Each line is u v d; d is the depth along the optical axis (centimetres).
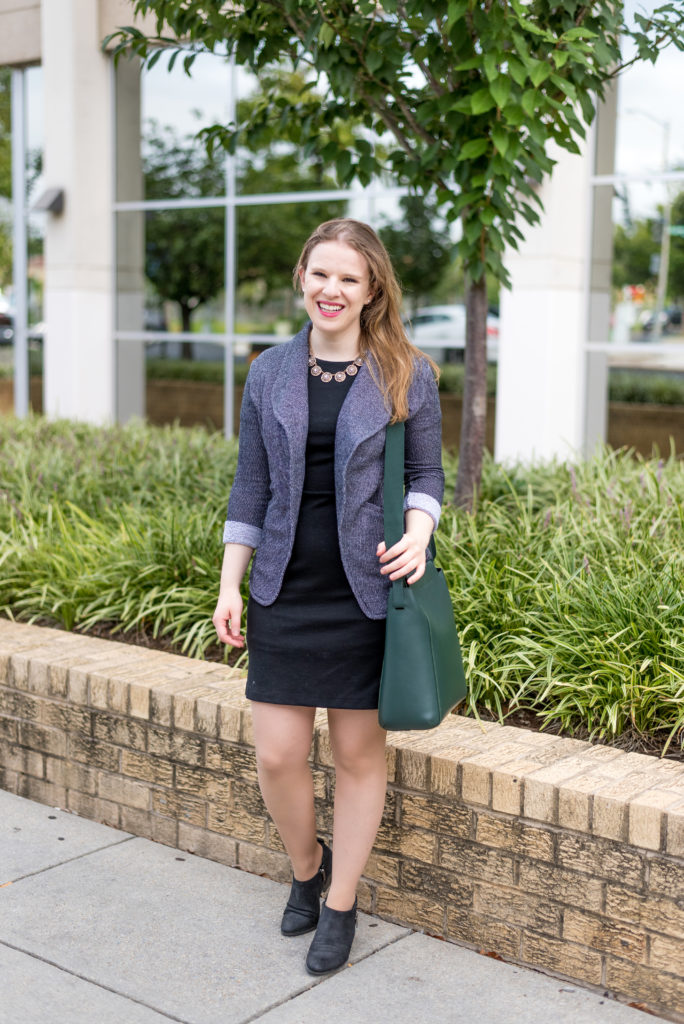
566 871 279
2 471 673
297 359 268
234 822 347
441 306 991
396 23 423
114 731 376
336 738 277
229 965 289
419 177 485
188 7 450
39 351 1281
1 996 273
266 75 830
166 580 465
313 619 264
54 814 393
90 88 1155
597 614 366
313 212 1062
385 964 291
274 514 268
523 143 427
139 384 1211
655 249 893
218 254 1133
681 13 411
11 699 409
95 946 298
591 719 328
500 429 918
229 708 342
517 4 371
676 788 277
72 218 1165
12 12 1206
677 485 525
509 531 465
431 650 254
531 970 288
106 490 629
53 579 492
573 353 914
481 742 314
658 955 265
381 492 264
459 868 299
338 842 283
